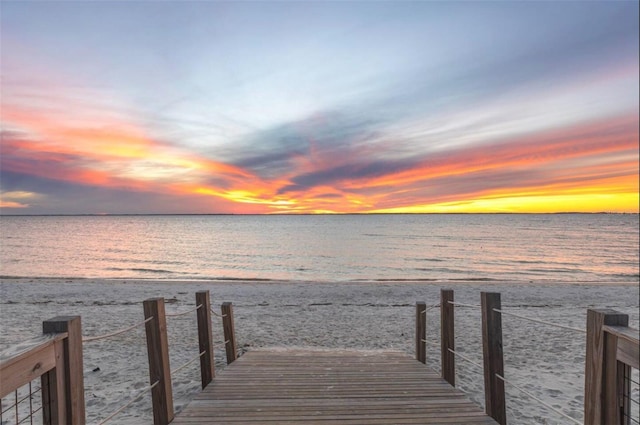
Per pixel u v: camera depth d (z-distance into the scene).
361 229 79.81
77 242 46.69
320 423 3.15
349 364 5.14
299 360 5.39
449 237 54.97
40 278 19.92
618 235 56.84
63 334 2.12
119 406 5.06
